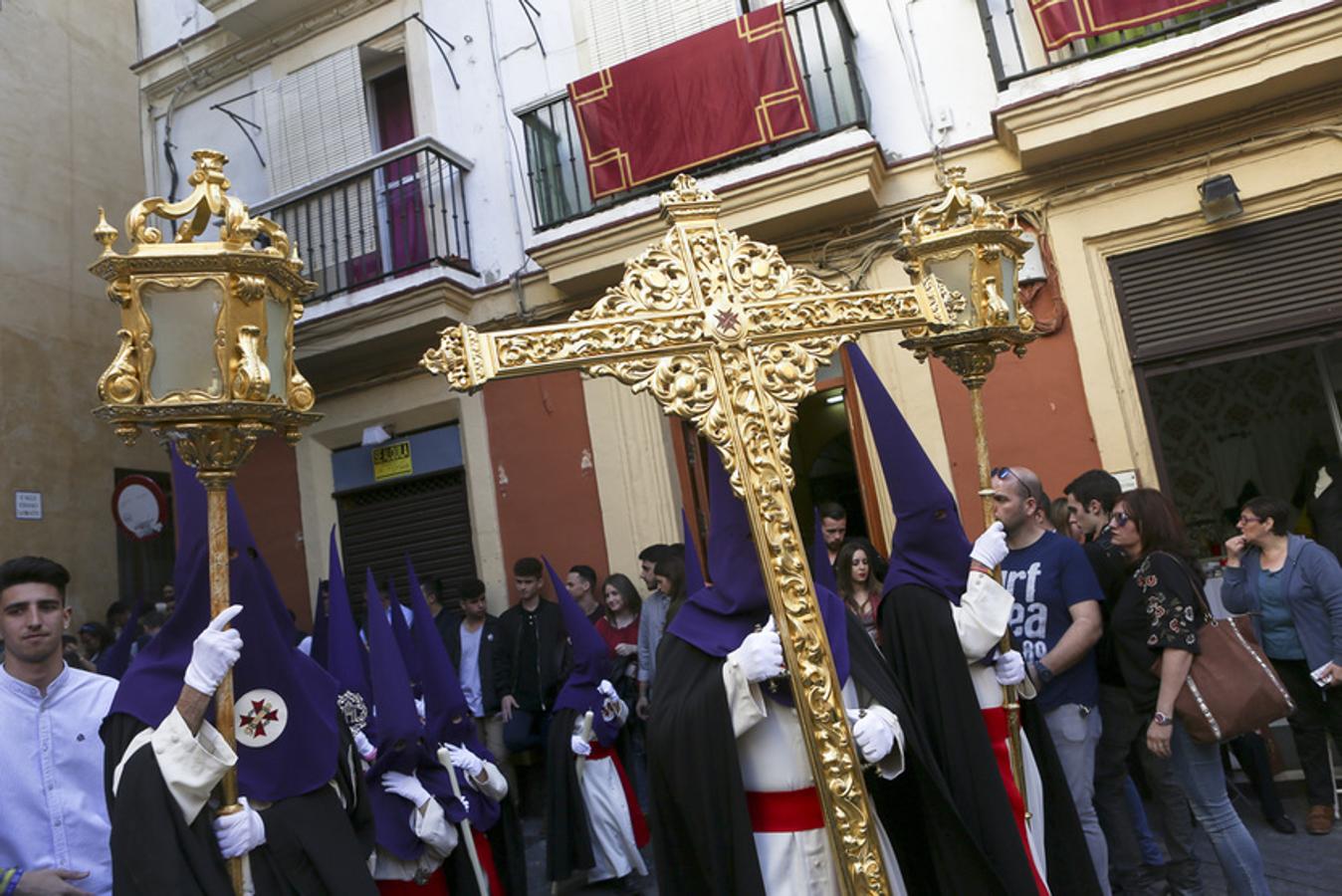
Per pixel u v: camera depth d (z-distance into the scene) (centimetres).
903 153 617
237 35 847
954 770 242
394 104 823
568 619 510
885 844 229
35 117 891
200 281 187
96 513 893
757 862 206
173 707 210
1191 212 549
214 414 187
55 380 874
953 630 251
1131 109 534
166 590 693
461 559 757
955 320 252
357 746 341
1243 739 447
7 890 239
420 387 756
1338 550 541
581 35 716
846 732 204
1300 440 570
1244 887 306
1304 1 509
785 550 211
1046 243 577
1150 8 543
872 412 267
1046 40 559
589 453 690
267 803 227
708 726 214
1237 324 543
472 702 643
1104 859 335
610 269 655
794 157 611
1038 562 353
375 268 757
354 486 798
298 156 821
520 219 728
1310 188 530
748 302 227
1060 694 342
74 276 909
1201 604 323
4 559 802
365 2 797
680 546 560
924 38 619
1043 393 569
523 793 665
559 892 499
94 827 256
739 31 627
